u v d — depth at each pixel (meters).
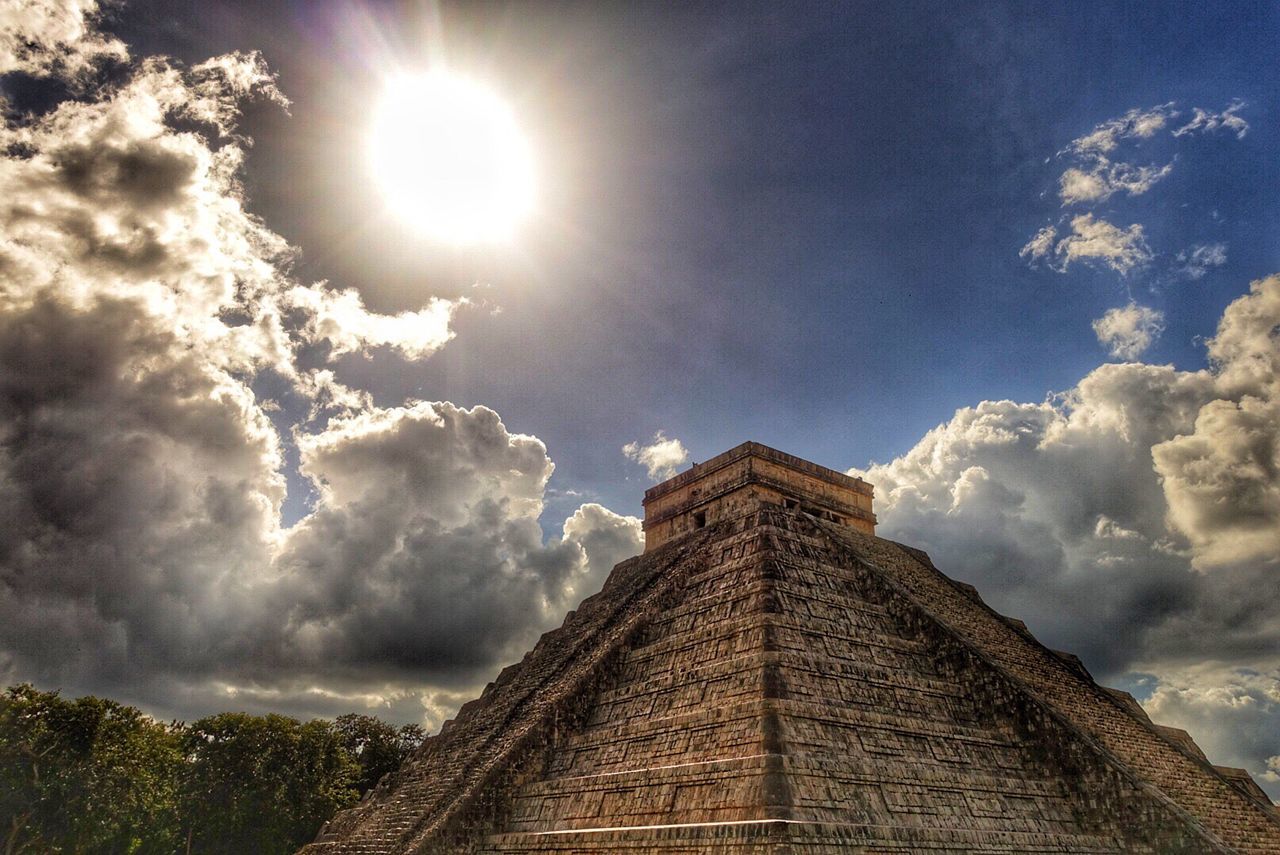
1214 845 22.12
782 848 18.92
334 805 58.28
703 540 37.16
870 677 26.41
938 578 38.12
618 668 31.28
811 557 32.56
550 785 27.34
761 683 24.17
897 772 23.25
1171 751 29.09
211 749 56.22
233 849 55.22
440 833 25.86
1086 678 33.38
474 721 36.03
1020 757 26.38
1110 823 24.20
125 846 51.88
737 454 41.72
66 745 46.69
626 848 22.27
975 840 22.00
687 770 23.34
